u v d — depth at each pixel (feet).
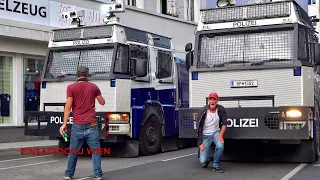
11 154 43.04
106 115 36.55
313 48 32.81
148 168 32.73
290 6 31.78
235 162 35.27
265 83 31.32
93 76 37.86
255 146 35.42
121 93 37.52
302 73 30.60
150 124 41.14
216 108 30.78
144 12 69.41
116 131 37.06
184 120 32.83
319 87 37.55
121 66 38.17
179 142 46.83
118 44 38.06
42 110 39.78
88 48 38.83
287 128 30.25
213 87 32.58
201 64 33.19
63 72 39.50
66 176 28.17
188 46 33.99
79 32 39.65
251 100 31.58
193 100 32.99
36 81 56.29
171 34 75.51
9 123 53.52
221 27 33.12
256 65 31.73
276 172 30.25
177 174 30.01
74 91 26.89
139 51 40.34
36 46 55.36
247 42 32.40
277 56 31.48
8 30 50.03
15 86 53.72
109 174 30.07
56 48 40.16
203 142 31.07
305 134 29.91
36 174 30.53
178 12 79.66
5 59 53.11
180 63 46.93
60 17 56.08
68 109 26.91
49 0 54.80
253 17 32.42
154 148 41.65
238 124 31.24
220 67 32.55
